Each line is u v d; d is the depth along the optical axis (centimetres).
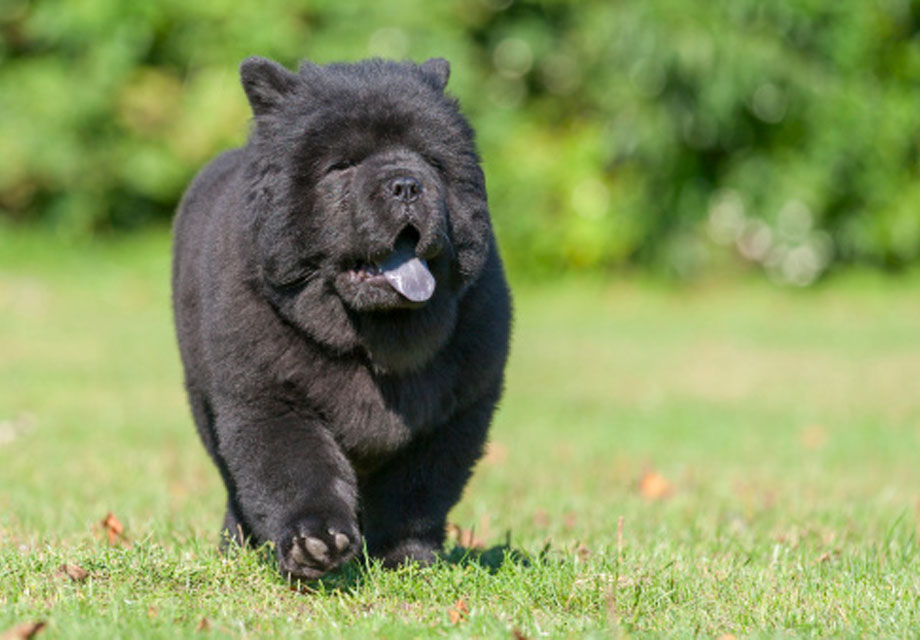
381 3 2253
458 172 634
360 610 589
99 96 2303
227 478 740
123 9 2317
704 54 2212
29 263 2284
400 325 617
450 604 601
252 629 551
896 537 823
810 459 1220
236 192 664
